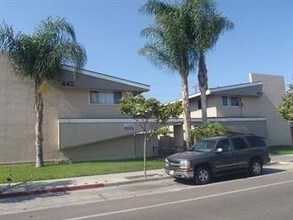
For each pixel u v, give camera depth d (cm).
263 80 4300
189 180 1864
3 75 2919
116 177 2027
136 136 3294
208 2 2747
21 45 2469
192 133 2714
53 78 2645
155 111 2045
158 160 2800
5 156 2864
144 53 2831
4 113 2895
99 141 3083
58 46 2491
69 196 1606
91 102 3189
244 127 3962
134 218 1059
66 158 3023
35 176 2094
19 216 1206
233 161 1883
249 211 1066
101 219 1077
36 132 2708
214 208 1138
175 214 1082
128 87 3284
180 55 2758
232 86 4016
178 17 2741
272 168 2295
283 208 1083
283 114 3000
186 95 2784
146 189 1691
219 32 2780
